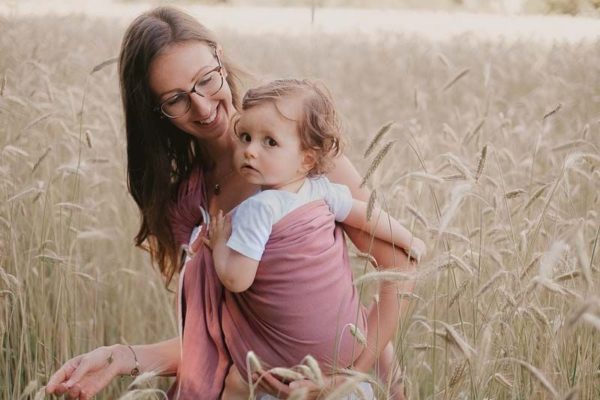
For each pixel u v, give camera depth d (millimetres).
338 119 2395
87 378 2512
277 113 2232
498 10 13578
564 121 5742
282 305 2271
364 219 2428
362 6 16609
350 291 2377
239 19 13812
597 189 3645
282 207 2270
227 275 2254
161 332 3980
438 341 2992
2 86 3812
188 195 2697
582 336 2588
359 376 1904
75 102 4809
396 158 4648
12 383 3291
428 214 3705
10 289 3268
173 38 2467
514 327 2617
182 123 2535
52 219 3600
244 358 2367
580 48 7555
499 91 7145
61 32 8164
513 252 2740
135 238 2936
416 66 8414
